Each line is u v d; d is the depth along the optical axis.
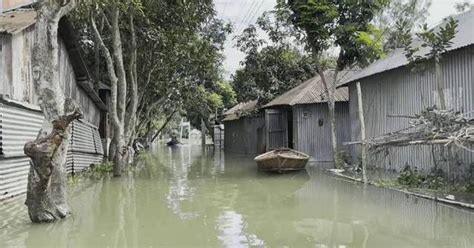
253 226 8.93
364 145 14.74
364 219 9.42
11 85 11.73
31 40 13.20
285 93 28.36
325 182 15.70
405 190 12.76
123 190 14.32
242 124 36.75
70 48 16.52
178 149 49.25
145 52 22.42
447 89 13.81
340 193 13.04
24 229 8.56
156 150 46.97
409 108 15.96
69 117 8.76
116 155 18.28
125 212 10.47
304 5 18.34
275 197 12.66
